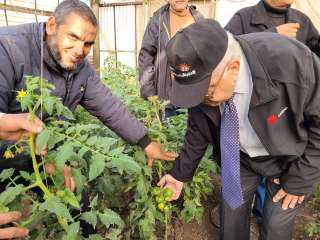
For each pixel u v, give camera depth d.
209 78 1.44
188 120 2.10
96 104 2.12
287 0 2.78
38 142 1.29
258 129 1.76
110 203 2.60
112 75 3.40
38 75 1.87
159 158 2.17
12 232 1.38
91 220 1.53
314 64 1.72
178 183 2.28
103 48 7.22
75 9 1.71
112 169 2.32
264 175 2.13
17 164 1.85
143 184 2.14
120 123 2.12
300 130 1.79
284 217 2.17
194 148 2.14
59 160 1.34
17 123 1.32
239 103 1.76
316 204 3.22
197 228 2.92
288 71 1.65
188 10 3.53
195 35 1.42
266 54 1.67
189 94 1.44
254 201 3.07
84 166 1.78
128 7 6.64
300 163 1.91
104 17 6.93
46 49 1.83
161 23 3.43
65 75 1.93
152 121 2.45
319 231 2.74
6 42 1.77
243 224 2.46
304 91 1.64
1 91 1.74
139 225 2.33
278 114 1.72
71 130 1.45
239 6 5.45
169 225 2.79
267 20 2.87
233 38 1.65
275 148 1.80
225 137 1.83
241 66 1.66
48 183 1.72
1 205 1.38
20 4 6.31
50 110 1.35
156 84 3.49
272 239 2.27
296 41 1.77
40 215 1.58
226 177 1.97
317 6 4.83
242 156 2.16
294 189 1.99
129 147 2.30
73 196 1.44
